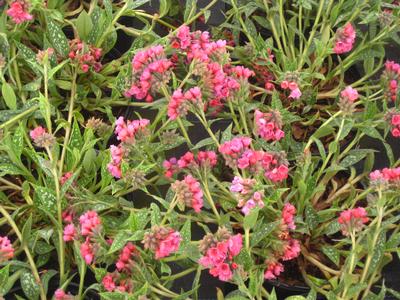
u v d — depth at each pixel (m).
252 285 0.61
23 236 0.66
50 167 0.64
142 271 0.63
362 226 0.63
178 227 0.70
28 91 0.83
